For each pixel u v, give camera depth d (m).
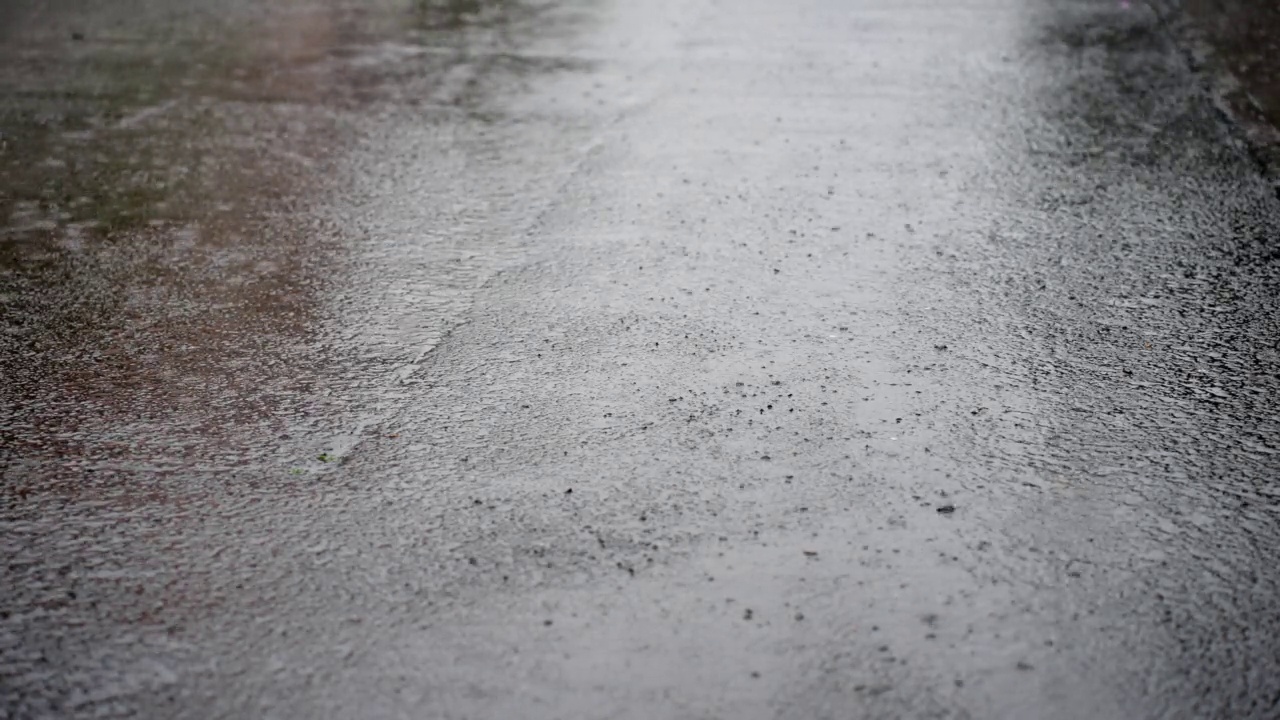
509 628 3.23
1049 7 10.12
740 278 5.36
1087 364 4.58
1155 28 9.38
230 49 9.21
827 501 3.76
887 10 10.20
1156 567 3.44
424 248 5.76
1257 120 7.32
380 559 3.52
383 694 3.01
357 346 4.83
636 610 3.29
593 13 10.33
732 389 4.43
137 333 4.96
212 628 3.26
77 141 7.23
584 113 7.71
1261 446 4.03
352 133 7.38
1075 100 7.77
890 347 4.73
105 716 2.96
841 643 3.16
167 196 6.42
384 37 9.58
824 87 8.16
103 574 3.47
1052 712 2.93
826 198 6.28
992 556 3.49
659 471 3.93
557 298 5.21
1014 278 5.34
